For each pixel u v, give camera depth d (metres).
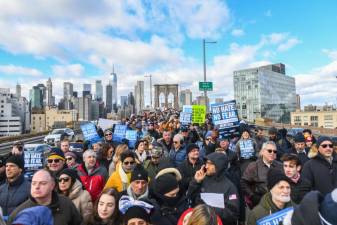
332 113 95.31
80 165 6.32
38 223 2.21
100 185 5.94
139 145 8.80
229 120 10.47
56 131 30.56
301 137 8.01
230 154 7.42
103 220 4.18
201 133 15.85
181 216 3.83
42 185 3.80
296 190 4.90
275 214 3.64
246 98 106.12
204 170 4.92
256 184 5.62
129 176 5.72
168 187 4.25
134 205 3.83
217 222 3.38
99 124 20.03
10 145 25.27
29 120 161.00
